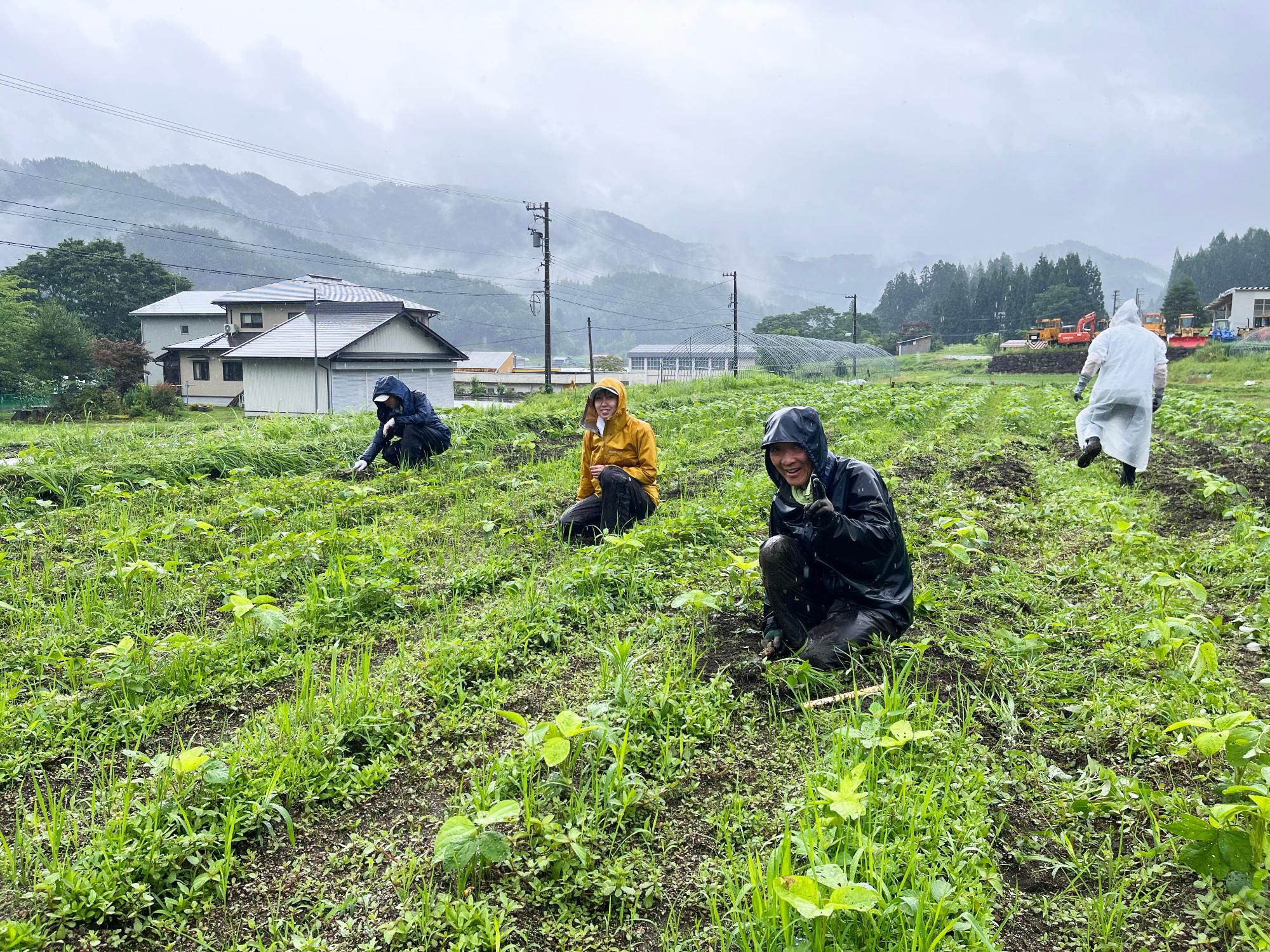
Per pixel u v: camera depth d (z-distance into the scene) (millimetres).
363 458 9977
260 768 3525
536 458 11930
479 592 5977
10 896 2924
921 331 127938
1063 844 3154
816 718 3994
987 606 5523
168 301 56781
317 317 38969
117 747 3939
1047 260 118500
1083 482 9430
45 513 8062
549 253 42000
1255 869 2775
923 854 2949
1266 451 12266
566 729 3137
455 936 2760
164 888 2979
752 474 10266
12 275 58312
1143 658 4523
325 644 5008
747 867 2998
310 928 2838
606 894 2910
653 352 66562
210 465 10039
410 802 3516
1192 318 57250
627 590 5664
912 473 10328
